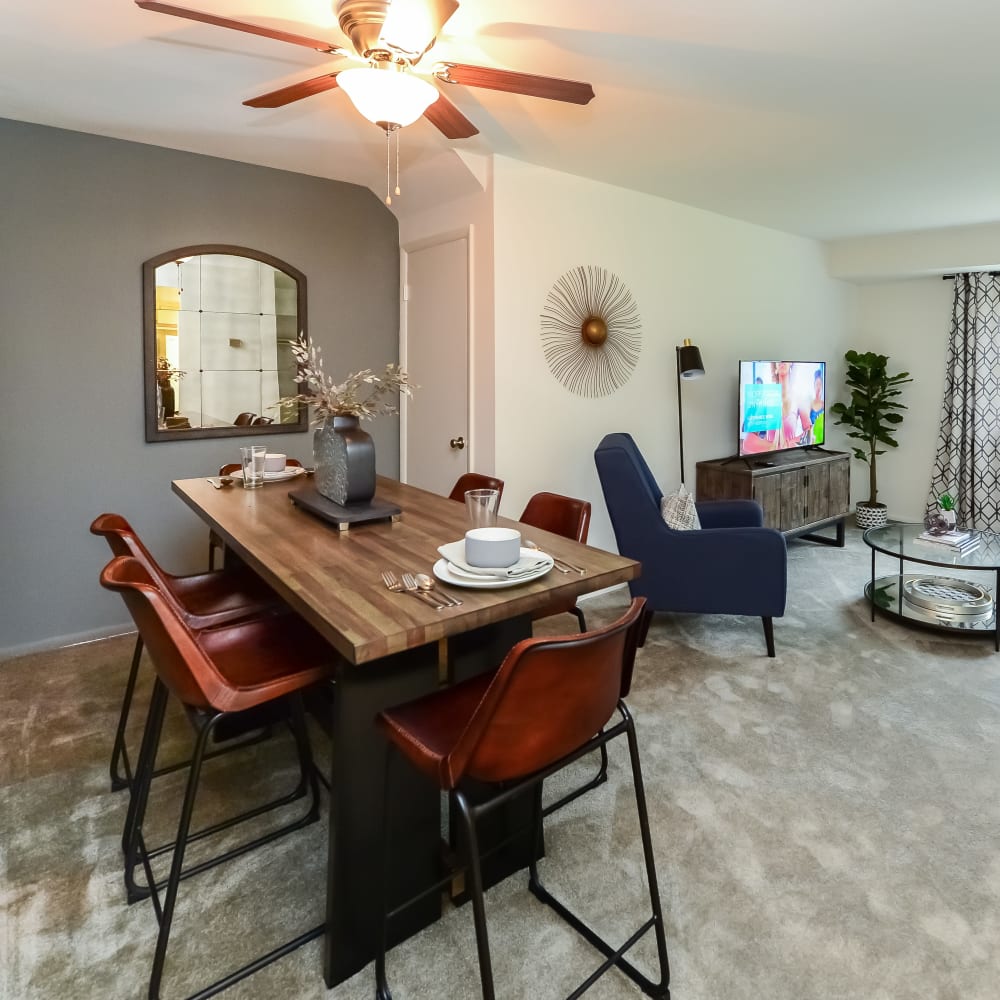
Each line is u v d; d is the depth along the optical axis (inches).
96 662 116.3
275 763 86.9
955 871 66.8
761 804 77.4
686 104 101.3
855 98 99.0
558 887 65.2
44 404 118.0
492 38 80.9
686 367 153.3
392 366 89.7
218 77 95.0
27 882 65.2
